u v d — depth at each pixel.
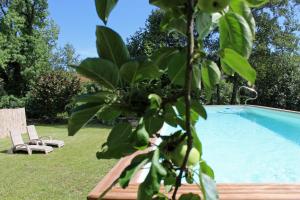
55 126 20.67
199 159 1.05
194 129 1.08
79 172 8.62
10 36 25.88
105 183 2.96
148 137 0.95
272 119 15.47
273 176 6.28
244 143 9.81
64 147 12.68
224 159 7.71
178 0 0.99
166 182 1.09
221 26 0.98
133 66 0.98
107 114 1.07
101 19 0.98
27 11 27.38
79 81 22.09
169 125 1.15
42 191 7.09
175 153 0.98
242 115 17.05
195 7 0.98
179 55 1.06
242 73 0.99
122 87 1.02
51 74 22.31
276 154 8.16
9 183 7.75
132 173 0.92
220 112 18.12
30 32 27.58
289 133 11.68
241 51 0.95
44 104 22.09
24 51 26.83
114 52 1.04
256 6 1.04
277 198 2.70
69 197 6.65
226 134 11.62
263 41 24.59
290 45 25.06
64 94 21.88
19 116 19.03
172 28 1.10
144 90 1.04
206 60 1.06
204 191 0.99
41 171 8.85
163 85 1.05
